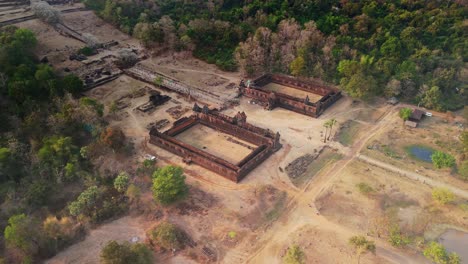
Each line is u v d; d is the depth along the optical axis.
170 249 85.81
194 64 178.75
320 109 143.12
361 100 153.75
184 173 110.00
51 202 95.25
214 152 119.50
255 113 143.12
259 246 87.81
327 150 123.12
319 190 105.50
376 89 153.62
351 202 101.38
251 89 152.25
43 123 119.06
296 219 95.62
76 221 90.75
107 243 86.56
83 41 182.00
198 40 186.00
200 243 87.94
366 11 195.00
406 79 152.75
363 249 82.94
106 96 148.12
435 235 92.31
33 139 113.75
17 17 187.00
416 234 92.19
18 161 104.00
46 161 103.81
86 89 150.75
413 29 177.12
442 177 112.31
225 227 92.38
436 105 147.25
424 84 151.75
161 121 134.38
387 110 148.25
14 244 79.94
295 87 163.88
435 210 99.69
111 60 173.00
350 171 113.69
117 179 96.44
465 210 99.81
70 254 84.00
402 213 98.25
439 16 189.62
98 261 82.50
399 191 105.88
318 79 166.12
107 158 107.94
